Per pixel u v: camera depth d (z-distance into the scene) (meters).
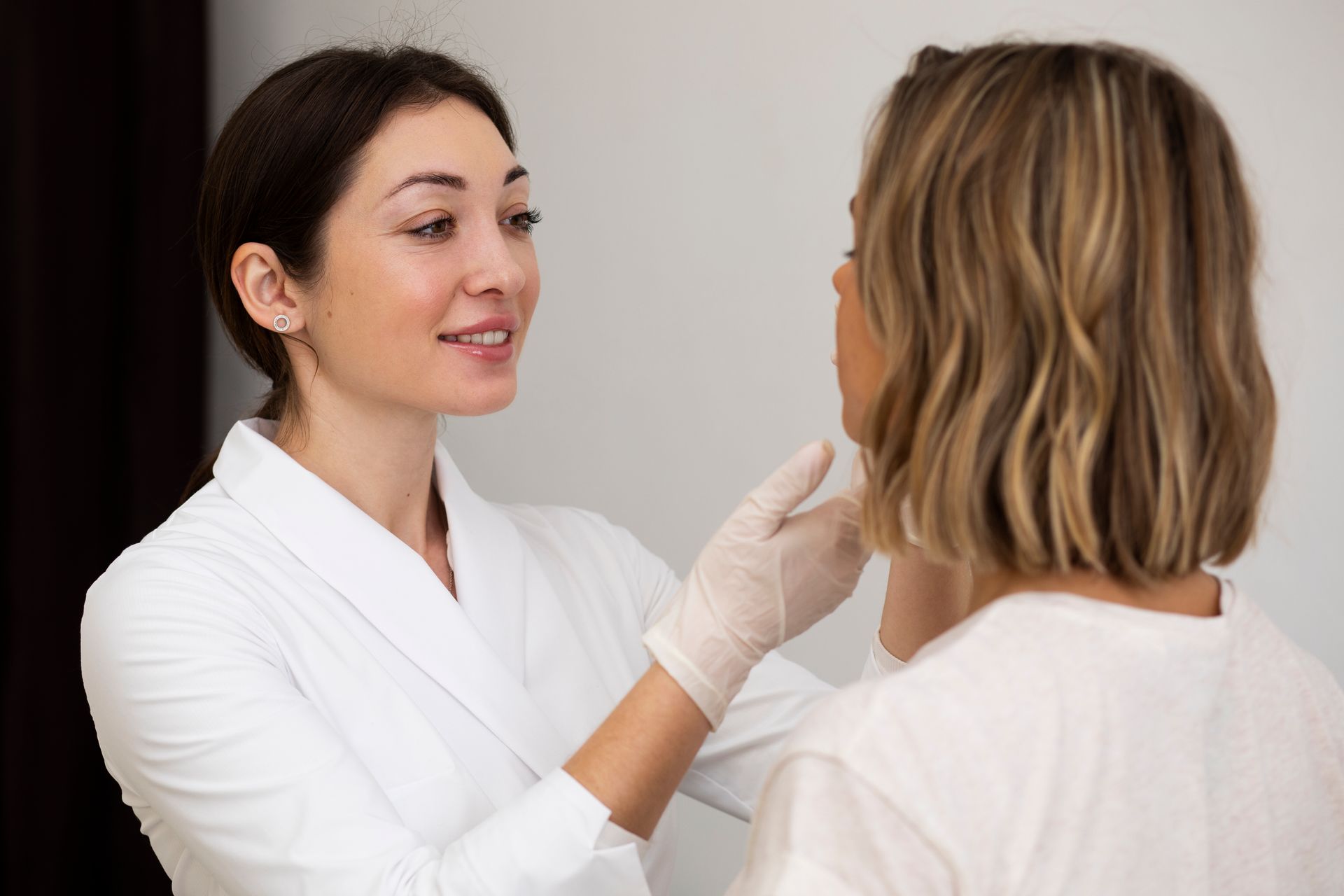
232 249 1.16
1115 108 0.62
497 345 1.14
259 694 0.96
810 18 2.06
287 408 1.21
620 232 2.21
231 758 0.94
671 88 2.16
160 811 1.01
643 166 2.19
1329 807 0.69
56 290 2.14
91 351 2.20
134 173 2.23
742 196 2.12
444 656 1.11
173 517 1.16
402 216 1.09
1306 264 1.84
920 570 0.99
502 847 0.87
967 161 0.63
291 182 1.11
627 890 0.88
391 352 1.10
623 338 2.22
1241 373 0.65
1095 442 0.61
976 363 0.63
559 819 0.87
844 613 2.12
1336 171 1.82
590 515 1.42
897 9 2.01
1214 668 0.65
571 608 1.27
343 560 1.12
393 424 1.16
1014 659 0.61
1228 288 0.64
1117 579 0.65
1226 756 0.65
